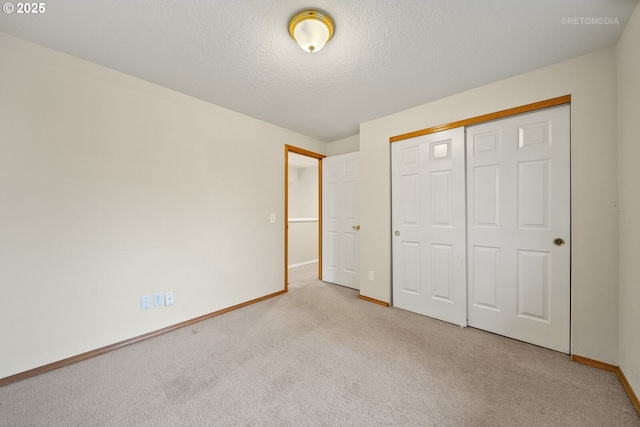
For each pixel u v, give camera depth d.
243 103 2.62
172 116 2.34
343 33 1.59
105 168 1.97
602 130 1.73
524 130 2.08
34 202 1.68
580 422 1.28
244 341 2.12
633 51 1.43
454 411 1.36
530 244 2.06
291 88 2.30
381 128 2.98
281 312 2.74
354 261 3.60
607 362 1.70
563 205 1.91
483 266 2.31
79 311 1.84
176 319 2.35
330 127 3.37
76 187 1.84
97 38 1.65
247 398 1.46
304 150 3.71
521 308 2.11
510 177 2.15
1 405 1.40
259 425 1.28
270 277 3.22
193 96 2.47
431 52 1.78
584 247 1.79
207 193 2.59
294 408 1.38
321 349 1.99
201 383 1.59
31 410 1.36
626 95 1.53
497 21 1.49
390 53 1.79
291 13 1.45
